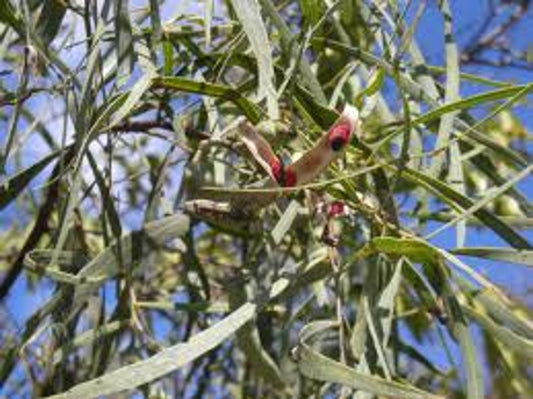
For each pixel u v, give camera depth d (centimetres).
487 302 35
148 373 30
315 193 35
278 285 34
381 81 37
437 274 34
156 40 34
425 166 40
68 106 35
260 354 34
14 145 42
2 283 46
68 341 36
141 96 35
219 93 35
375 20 41
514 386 47
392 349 40
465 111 40
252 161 34
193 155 37
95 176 37
